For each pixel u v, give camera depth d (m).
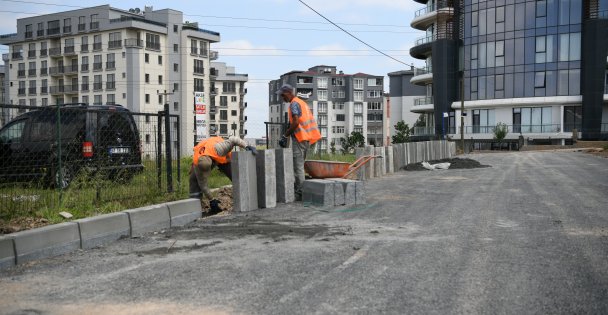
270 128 14.75
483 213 7.77
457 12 53.25
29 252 5.30
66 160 7.91
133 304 3.87
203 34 79.69
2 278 4.67
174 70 76.75
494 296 3.91
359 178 13.02
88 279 4.57
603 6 45.81
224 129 103.06
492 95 50.25
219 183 11.41
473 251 5.33
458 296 3.92
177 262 5.09
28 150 7.90
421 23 58.09
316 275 4.52
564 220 7.08
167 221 7.09
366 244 5.73
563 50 46.62
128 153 8.56
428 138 54.78
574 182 12.32
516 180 13.11
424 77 56.03
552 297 3.88
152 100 73.19
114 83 71.88
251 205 8.40
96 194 7.73
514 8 48.62
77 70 75.06
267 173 8.59
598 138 45.16
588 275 4.42
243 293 4.06
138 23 70.62
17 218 6.55
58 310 3.77
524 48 48.28
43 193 7.13
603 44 44.47
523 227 6.61
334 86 111.19
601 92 44.81
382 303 3.78
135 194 8.35
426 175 15.07
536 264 4.79
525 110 48.69
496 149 47.59
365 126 111.88
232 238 6.20
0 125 7.36
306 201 9.08
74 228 5.79
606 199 9.18
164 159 8.99
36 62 79.06
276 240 6.02
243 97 105.38
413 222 7.09
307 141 9.37
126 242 6.18
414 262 4.91
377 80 113.00
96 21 72.94
